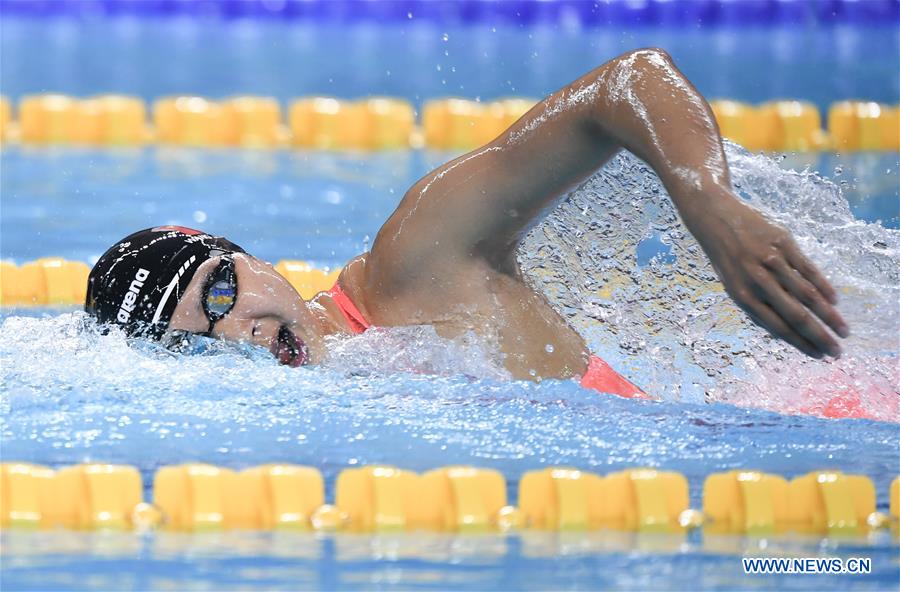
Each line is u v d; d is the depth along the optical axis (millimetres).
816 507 7434
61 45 33906
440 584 6348
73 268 13820
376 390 8156
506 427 8023
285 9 39594
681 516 7391
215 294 7957
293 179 20281
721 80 28031
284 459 7723
